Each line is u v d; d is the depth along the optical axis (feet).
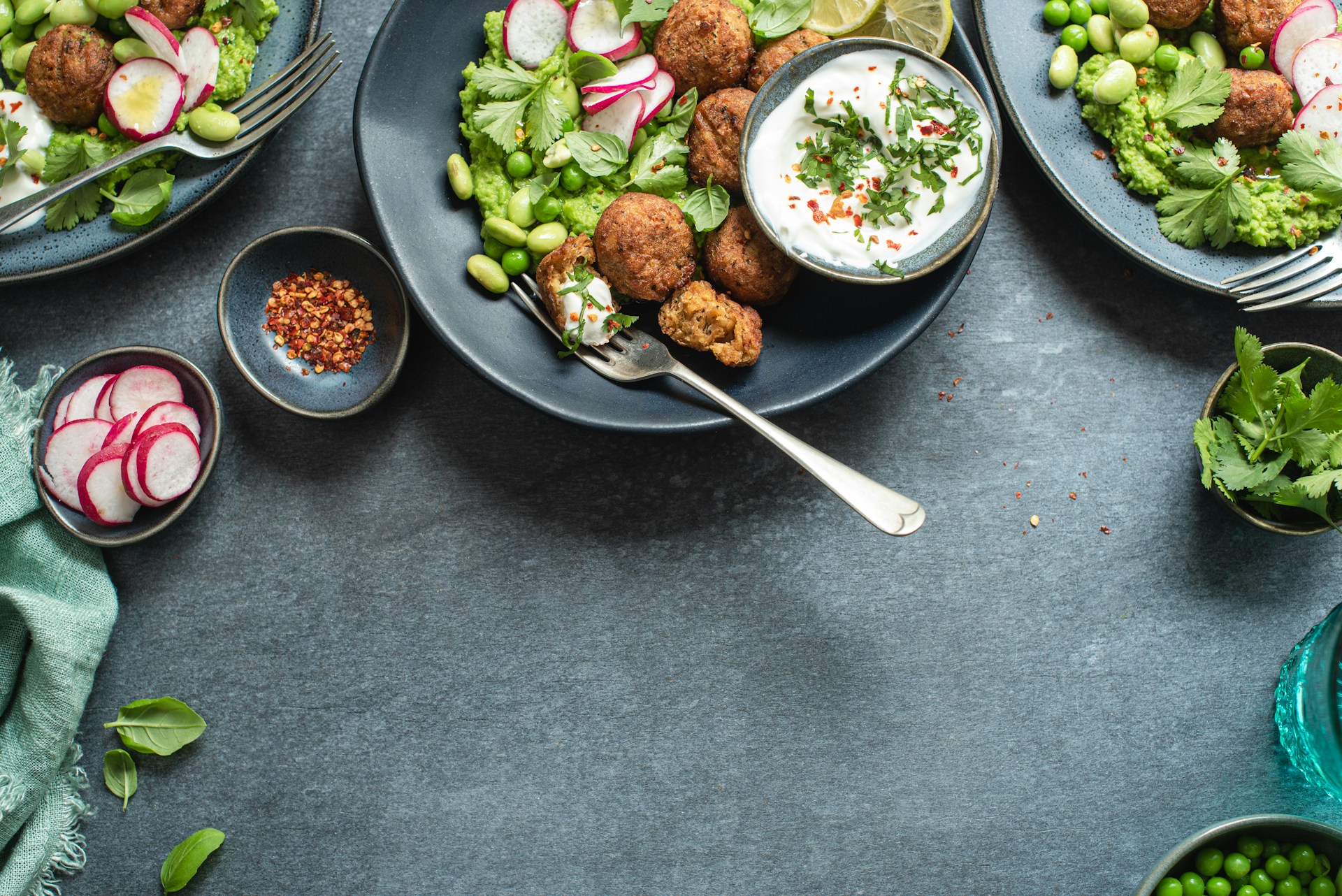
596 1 2.38
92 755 2.52
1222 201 2.40
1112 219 2.46
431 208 2.44
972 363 2.54
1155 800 2.50
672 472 2.54
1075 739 2.51
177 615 2.53
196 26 2.46
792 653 2.53
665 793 2.51
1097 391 2.54
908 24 2.38
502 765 2.52
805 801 2.51
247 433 2.54
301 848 2.51
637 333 2.39
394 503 2.53
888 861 2.51
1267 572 2.52
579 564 2.53
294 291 2.49
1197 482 2.53
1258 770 2.50
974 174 2.30
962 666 2.52
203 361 2.55
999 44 2.47
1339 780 2.38
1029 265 2.55
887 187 2.31
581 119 2.41
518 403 2.53
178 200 2.44
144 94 2.42
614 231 2.32
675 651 2.53
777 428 2.34
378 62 2.38
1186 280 2.41
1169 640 2.52
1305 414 2.34
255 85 2.49
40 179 2.45
